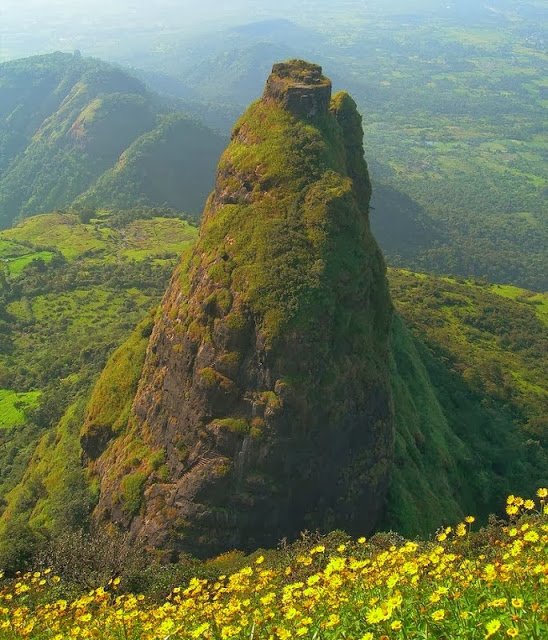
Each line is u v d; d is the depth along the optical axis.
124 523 46.81
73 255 164.25
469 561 15.77
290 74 56.00
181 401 47.03
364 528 45.59
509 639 11.12
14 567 39.91
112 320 129.00
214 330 45.56
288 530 42.84
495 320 114.31
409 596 13.80
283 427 42.38
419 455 57.22
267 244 46.03
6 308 135.25
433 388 78.56
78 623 18.81
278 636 13.98
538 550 14.68
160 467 46.91
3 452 83.69
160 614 17.64
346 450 45.19
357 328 46.59
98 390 59.50
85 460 57.41
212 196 55.16
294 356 42.66
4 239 176.12
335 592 15.12
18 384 105.88
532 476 73.25
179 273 54.88
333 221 46.97
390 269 139.38
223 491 42.97
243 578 19.53
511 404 88.06
